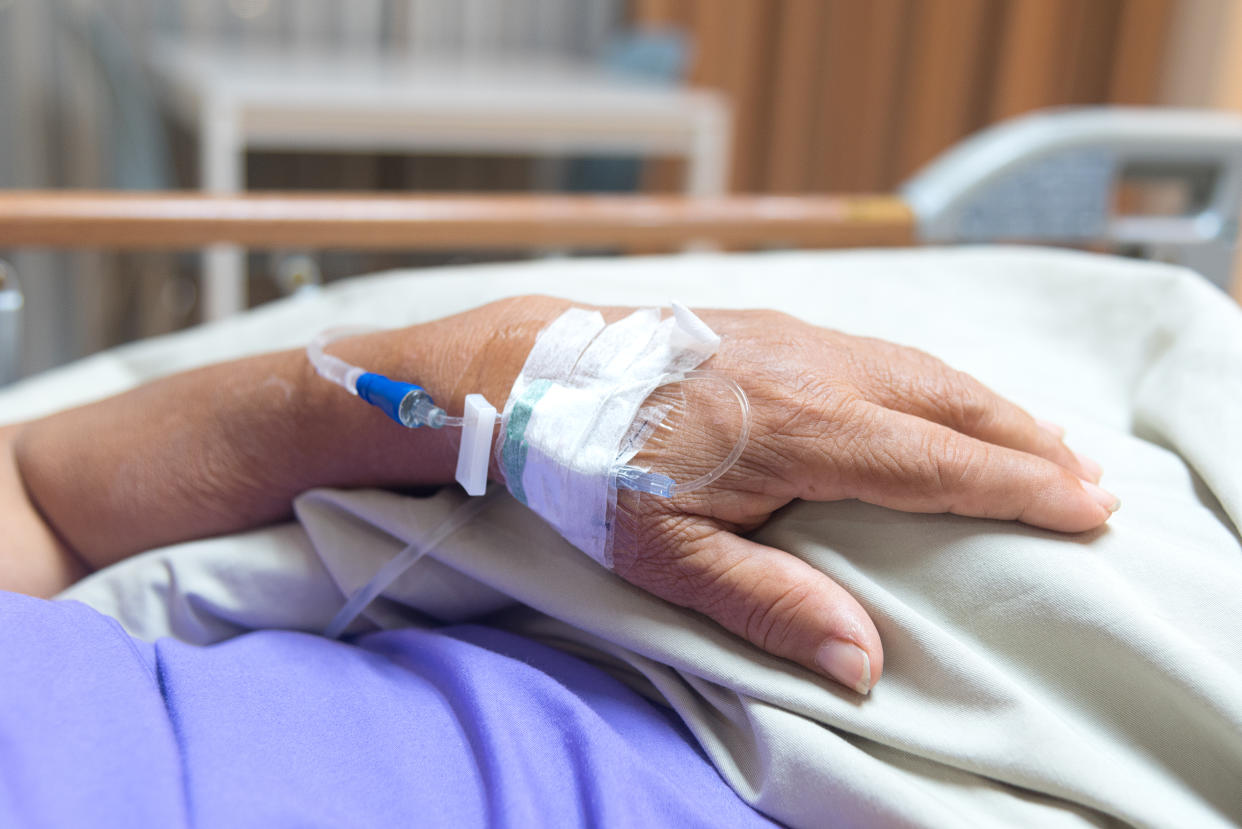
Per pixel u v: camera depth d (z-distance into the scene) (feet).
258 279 4.36
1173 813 1.75
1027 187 4.27
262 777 1.79
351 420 2.38
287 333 3.53
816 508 2.17
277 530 2.50
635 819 1.77
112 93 8.09
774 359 2.15
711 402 2.10
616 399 2.11
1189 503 2.27
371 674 2.17
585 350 2.21
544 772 1.88
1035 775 1.79
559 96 7.59
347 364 2.34
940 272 3.49
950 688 1.92
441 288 3.43
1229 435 2.35
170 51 9.00
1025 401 2.68
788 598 1.98
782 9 9.96
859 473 2.04
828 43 10.01
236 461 2.48
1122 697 1.89
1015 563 1.99
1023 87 9.66
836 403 2.07
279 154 9.11
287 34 9.82
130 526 2.53
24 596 2.06
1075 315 3.15
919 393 2.17
